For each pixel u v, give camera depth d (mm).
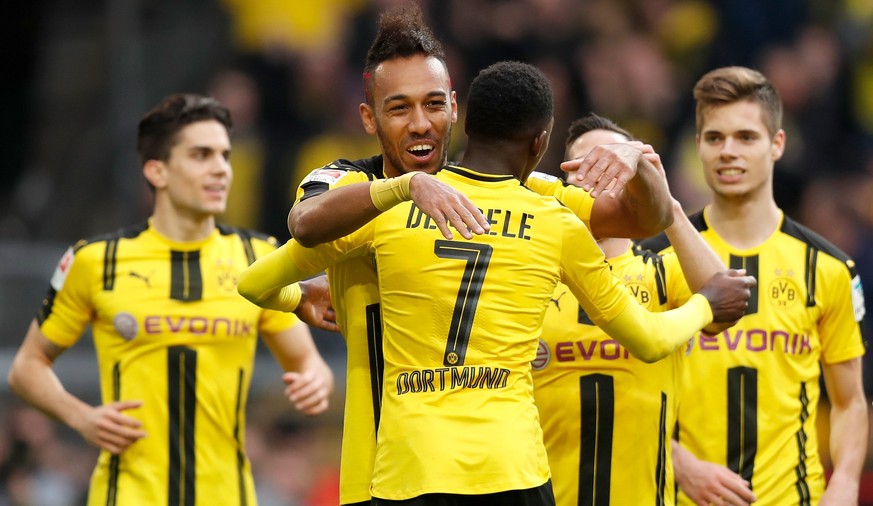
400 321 14070
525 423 13969
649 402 17109
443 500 13586
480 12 39969
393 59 14820
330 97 40406
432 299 13906
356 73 40938
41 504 28000
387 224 14211
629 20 41719
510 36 39844
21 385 20859
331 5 41312
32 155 43500
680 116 41281
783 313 19375
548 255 14227
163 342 20438
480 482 13586
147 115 21016
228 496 20578
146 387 20344
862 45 44500
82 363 29594
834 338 19750
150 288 20562
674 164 40719
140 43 39125
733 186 19438
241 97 39594
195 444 20391
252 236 21766
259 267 14836
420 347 13938
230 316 20750
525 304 14078
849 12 44469
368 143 40438
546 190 16016
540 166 38438
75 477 28531
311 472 29656
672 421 17531
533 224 14211
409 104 14734
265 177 39312
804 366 19391
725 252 19797
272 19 40688
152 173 21000
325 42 41031
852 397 19812
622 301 14648
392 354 14164
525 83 14398
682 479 18547
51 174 42312
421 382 13875
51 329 20844
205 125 20859
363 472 14945
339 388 30953
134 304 20469
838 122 43438
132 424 19828
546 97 14570
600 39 40906
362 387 15094
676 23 42500
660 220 15000
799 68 42875
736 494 18281
